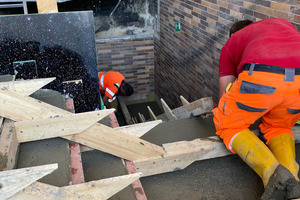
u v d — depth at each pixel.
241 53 1.72
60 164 1.49
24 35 2.38
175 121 2.37
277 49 1.43
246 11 3.14
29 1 4.49
